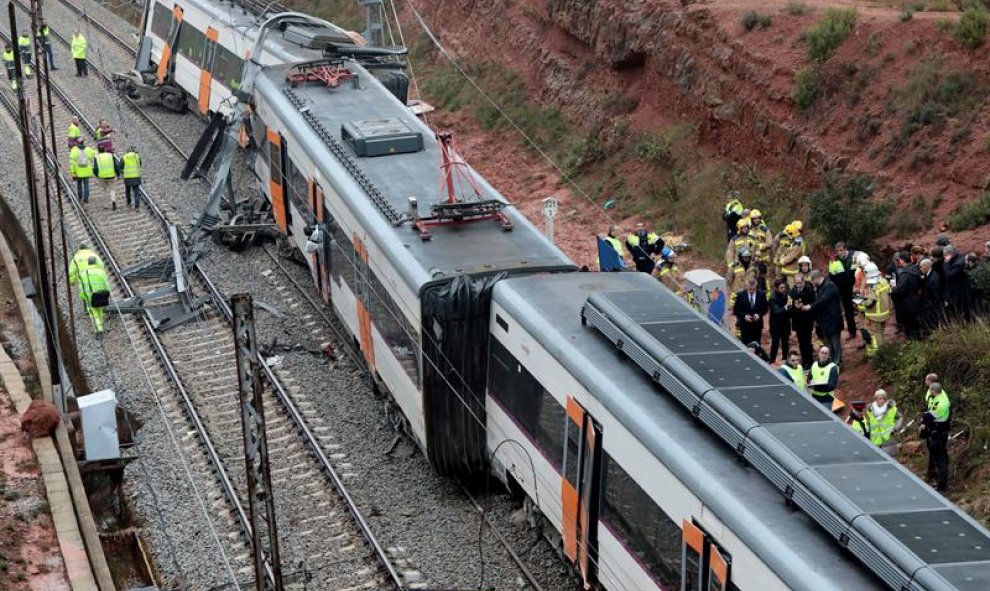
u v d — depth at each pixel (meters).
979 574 23.16
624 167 67.00
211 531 39.38
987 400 40.50
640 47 68.25
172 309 56.34
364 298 45.69
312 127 53.47
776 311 44.31
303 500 41.09
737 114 61.47
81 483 38.59
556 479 35.00
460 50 85.69
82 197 70.31
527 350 36.12
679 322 33.38
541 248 41.38
